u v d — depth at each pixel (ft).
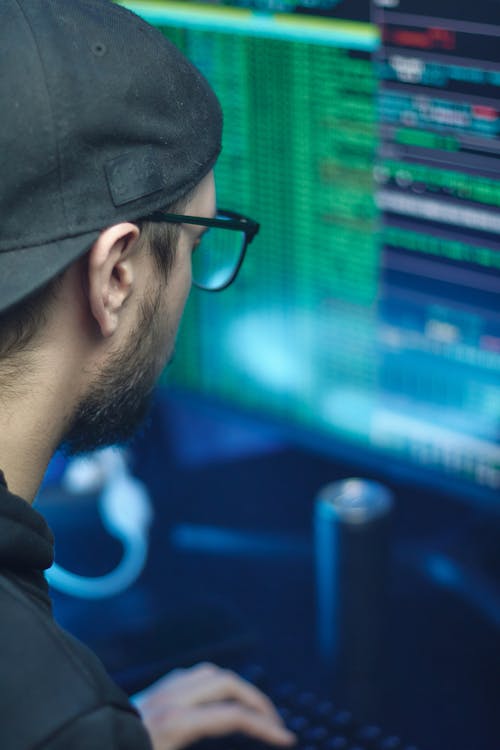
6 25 1.97
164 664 3.76
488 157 3.43
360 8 3.56
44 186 1.94
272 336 4.35
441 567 4.45
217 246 2.72
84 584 4.33
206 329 4.57
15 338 2.04
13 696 1.71
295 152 3.94
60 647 1.80
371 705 3.76
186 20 4.04
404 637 4.10
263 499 4.93
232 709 3.35
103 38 2.02
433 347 3.87
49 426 2.15
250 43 3.89
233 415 4.64
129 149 2.02
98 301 2.04
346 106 3.73
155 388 2.51
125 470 4.73
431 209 3.66
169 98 2.09
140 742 1.82
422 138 3.58
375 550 3.77
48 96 1.93
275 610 4.26
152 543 4.61
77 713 1.71
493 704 3.73
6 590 1.86
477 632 4.10
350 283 4.02
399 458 4.15
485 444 3.85
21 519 1.93
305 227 4.05
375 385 4.12
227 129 4.12
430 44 3.43
